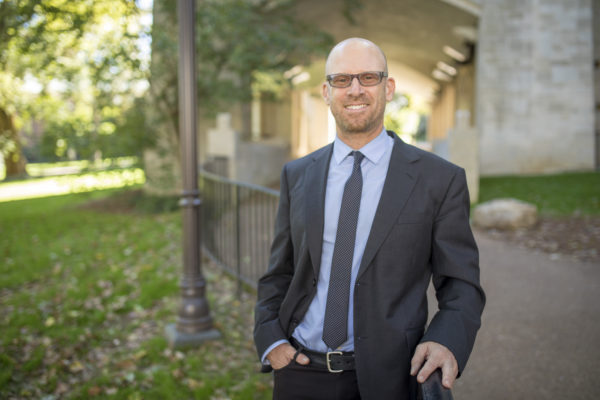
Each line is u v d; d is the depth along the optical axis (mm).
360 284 1463
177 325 3906
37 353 3711
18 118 10180
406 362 1418
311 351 1580
